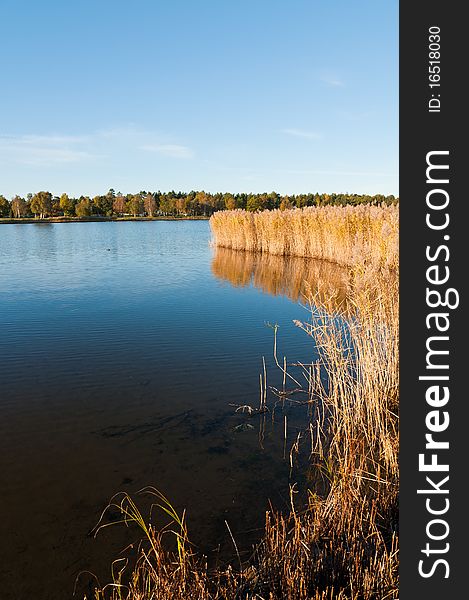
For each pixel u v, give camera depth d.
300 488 5.83
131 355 10.73
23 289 19.23
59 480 5.98
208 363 10.25
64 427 7.36
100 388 8.87
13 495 5.66
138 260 29.92
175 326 13.38
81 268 25.89
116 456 6.55
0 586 4.36
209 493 5.75
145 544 4.91
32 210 98.75
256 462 6.43
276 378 9.42
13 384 9.00
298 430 7.35
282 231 29.75
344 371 7.76
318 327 8.06
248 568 4.41
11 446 6.75
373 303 8.07
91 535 5.04
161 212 120.25
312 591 4.09
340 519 4.66
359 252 8.51
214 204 118.25
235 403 8.30
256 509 5.44
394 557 4.29
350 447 5.82
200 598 3.85
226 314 14.92
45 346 11.37
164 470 6.23
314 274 22.25
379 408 7.25
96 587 4.36
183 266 26.78
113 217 109.06
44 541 4.94
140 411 7.94
